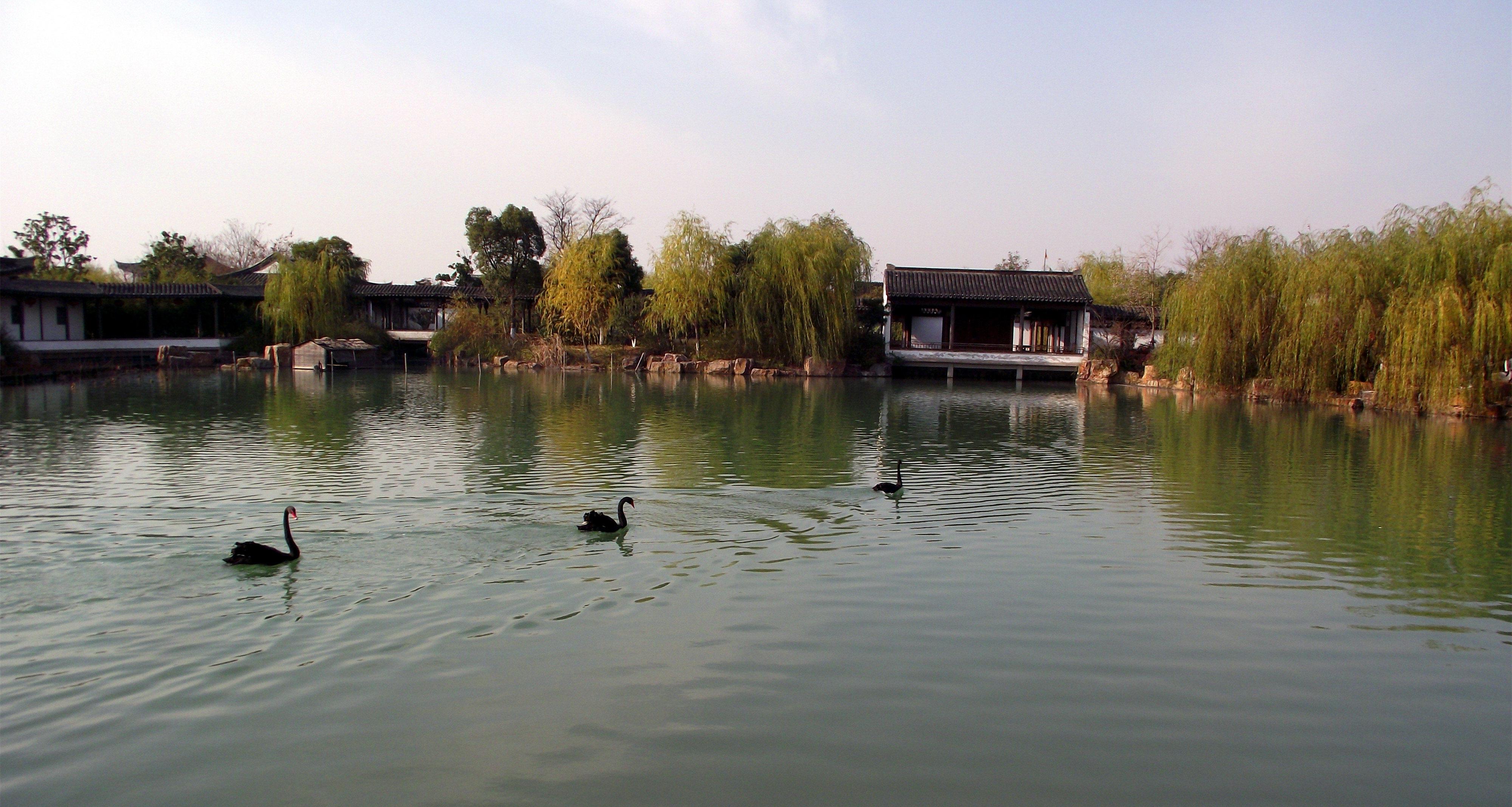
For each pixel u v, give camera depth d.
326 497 16.62
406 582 11.27
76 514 14.96
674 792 6.69
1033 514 16.09
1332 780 7.05
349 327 61.88
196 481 18.22
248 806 6.45
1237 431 29.69
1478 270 33.59
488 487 17.81
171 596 10.63
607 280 64.31
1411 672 9.14
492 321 65.81
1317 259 39.00
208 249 104.12
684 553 12.91
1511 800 6.81
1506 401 32.94
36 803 6.44
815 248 56.53
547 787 6.72
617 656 9.08
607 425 29.02
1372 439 27.48
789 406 36.91
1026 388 50.75
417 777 6.84
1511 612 11.00
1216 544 14.09
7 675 8.43
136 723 7.58
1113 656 9.39
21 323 50.97
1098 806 6.62
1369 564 13.05
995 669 8.96
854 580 11.79
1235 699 8.44
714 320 61.66
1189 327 46.66
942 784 6.87
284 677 8.47
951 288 59.59
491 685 8.37
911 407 37.78
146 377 49.25
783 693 8.33
